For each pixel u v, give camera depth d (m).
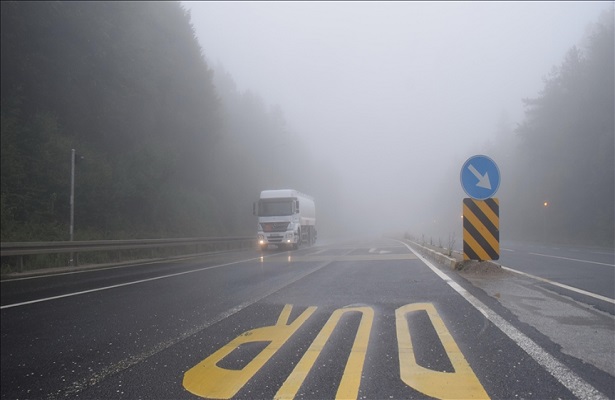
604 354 4.45
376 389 3.71
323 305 7.54
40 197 20.69
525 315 6.24
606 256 19.25
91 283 11.97
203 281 11.78
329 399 3.55
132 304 8.46
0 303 8.94
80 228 21.91
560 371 4.00
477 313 6.43
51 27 23.97
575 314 6.29
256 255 23.20
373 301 7.73
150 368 4.55
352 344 5.06
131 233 24.62
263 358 4.66
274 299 8.37
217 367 4.45
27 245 14.56
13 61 22.14
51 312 7.90
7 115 21.14
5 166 19.22
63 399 3.86
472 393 3.57
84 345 5.59
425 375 4.00
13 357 5.18
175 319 6.94
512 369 4.07
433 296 7.98
